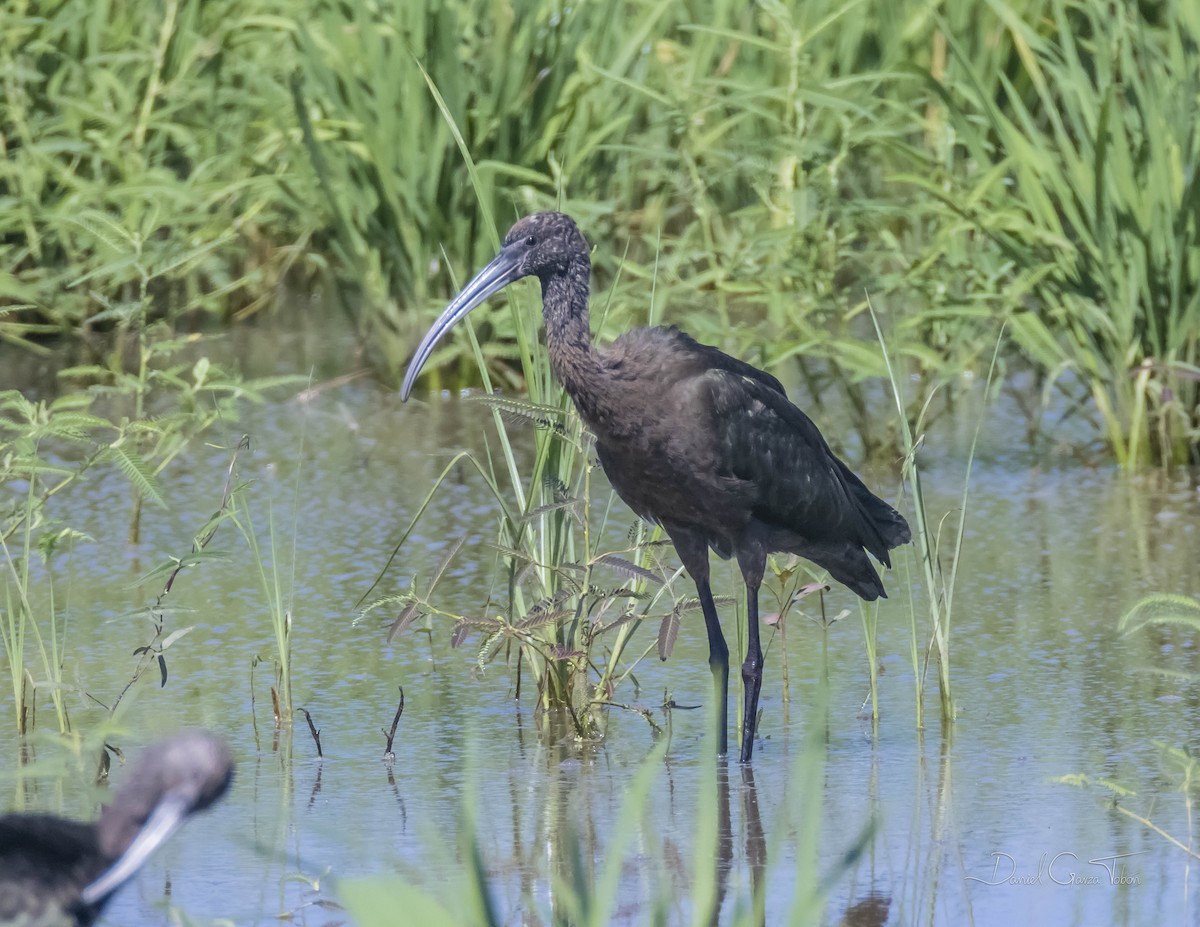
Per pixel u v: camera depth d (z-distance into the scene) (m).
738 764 9.55
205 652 11.28
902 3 19.61
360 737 9.90
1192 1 14.84
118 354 17.50
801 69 17.09
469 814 6.18
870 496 10.98
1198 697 10.32
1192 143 14.87
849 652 11.40
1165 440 15.20
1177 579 12.47
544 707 10.30
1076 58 15.02
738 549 10.26
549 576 10.38
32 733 9.66
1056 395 17.34
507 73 17.95
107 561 13.11
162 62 20.00
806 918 6.15
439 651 11.44
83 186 17.75
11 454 10.74
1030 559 13.08
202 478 15.32
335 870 8.08
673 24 20.66
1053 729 9.86
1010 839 8.37
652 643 11.48
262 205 19.61
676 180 17.28
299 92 17.66
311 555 13.31
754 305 19.09
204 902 7.74
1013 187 16.89
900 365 15.41
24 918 6.00
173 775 6.19
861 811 8.77
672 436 9.98
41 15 19.59
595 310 15.77
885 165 19.20
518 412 10.12
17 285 17.28
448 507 14.52
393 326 18.28
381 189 18.17
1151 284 14.96
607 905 6.12
